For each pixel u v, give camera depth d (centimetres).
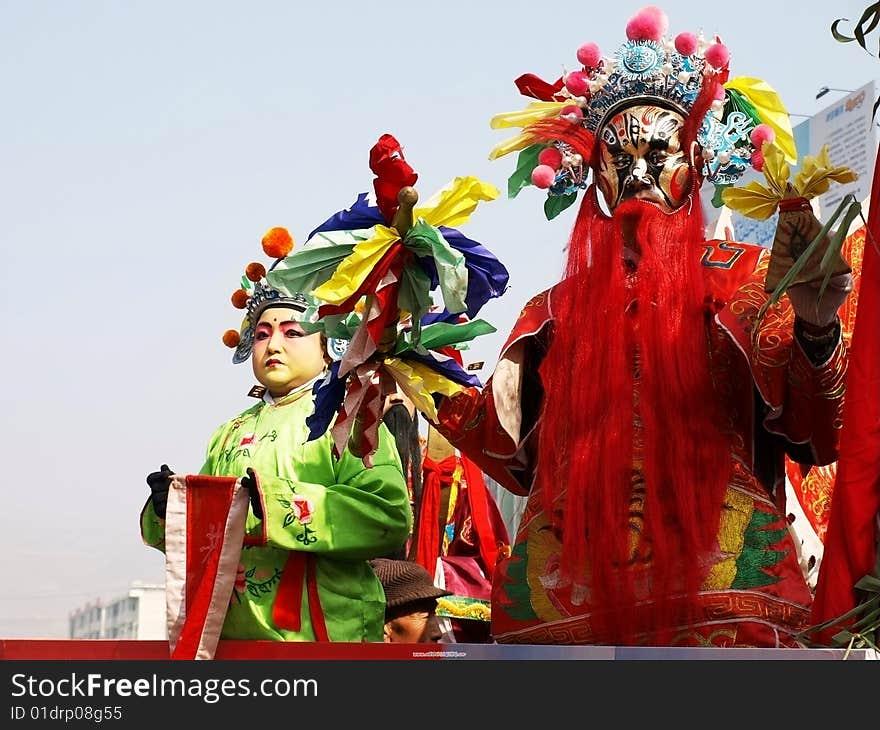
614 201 434
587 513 398
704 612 386
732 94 460
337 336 414
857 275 496
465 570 627
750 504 400
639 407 405
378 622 448
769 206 371
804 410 393
